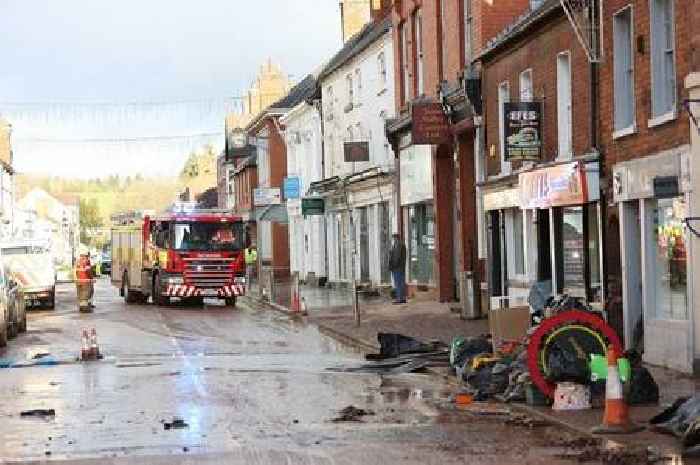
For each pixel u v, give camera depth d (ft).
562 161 76.69
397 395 55.01
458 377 59.11
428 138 110.63
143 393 57.21
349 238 172.96
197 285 144.25
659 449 37.40
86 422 47.26
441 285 119.24
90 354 76.69
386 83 148.25
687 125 57.16
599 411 45.93
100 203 537.24
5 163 315.17
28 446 41.34
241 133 277.44
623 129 66.85
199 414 49.21
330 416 47.93
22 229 322.55
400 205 137.39
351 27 199.21
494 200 96.78
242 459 37.96
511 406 49.42
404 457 37.68
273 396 55.31
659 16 61.82
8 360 76.64
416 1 126.00
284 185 209.97
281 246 242.17
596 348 46.96
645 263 63.46
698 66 55.88
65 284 250.98
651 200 63.21
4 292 88.69
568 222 80.69
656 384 48.65
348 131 171.01
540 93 84.53
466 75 100.73
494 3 101.35
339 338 93.04
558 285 81.87
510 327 57.82
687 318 58.18
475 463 36.29
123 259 164.04
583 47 72.28
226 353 80.69
